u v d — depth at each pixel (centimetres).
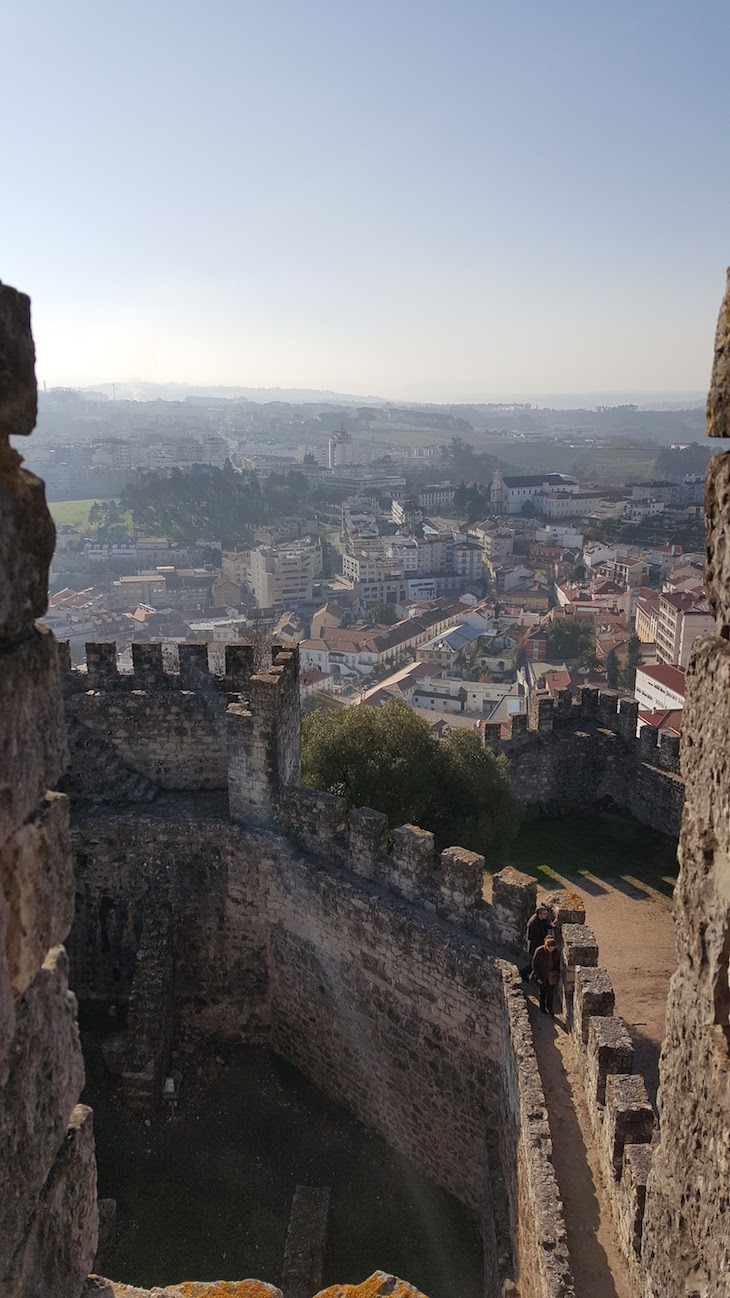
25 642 467
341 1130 1778
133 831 1944
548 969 1388
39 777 481
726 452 497
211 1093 1862
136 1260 1515
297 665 2072
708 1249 519
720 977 519
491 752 2878
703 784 526
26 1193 491
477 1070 1506
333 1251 1527
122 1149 1717
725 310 494
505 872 1539
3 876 449
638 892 2702
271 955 1923
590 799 3312
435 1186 1638
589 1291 935
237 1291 709
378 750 2464
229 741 1909
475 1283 1454
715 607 521
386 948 1644
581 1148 1138
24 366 455
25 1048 484
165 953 1903
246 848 1888
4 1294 469
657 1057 1864
